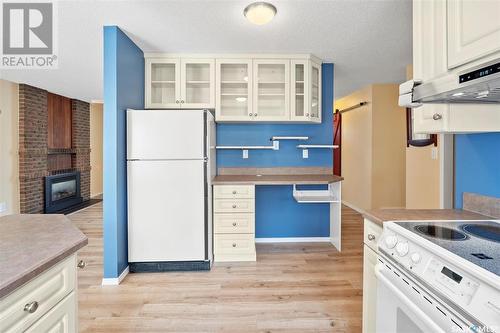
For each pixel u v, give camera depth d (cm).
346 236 388
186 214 273
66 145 594
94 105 706
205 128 271
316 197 351
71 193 602
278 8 223
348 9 225
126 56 270
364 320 155
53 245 103
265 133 366
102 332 185
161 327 190
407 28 258
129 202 269
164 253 273
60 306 102
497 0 100
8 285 74
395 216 144
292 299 225
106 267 250
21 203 467
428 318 92
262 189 368
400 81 459
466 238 107
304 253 326
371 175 489
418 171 349
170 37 275
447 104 133
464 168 164
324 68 359
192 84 329
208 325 192
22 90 464
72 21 241
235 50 309
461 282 82
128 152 267
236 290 240
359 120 534
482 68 90
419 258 101
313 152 369
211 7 220
